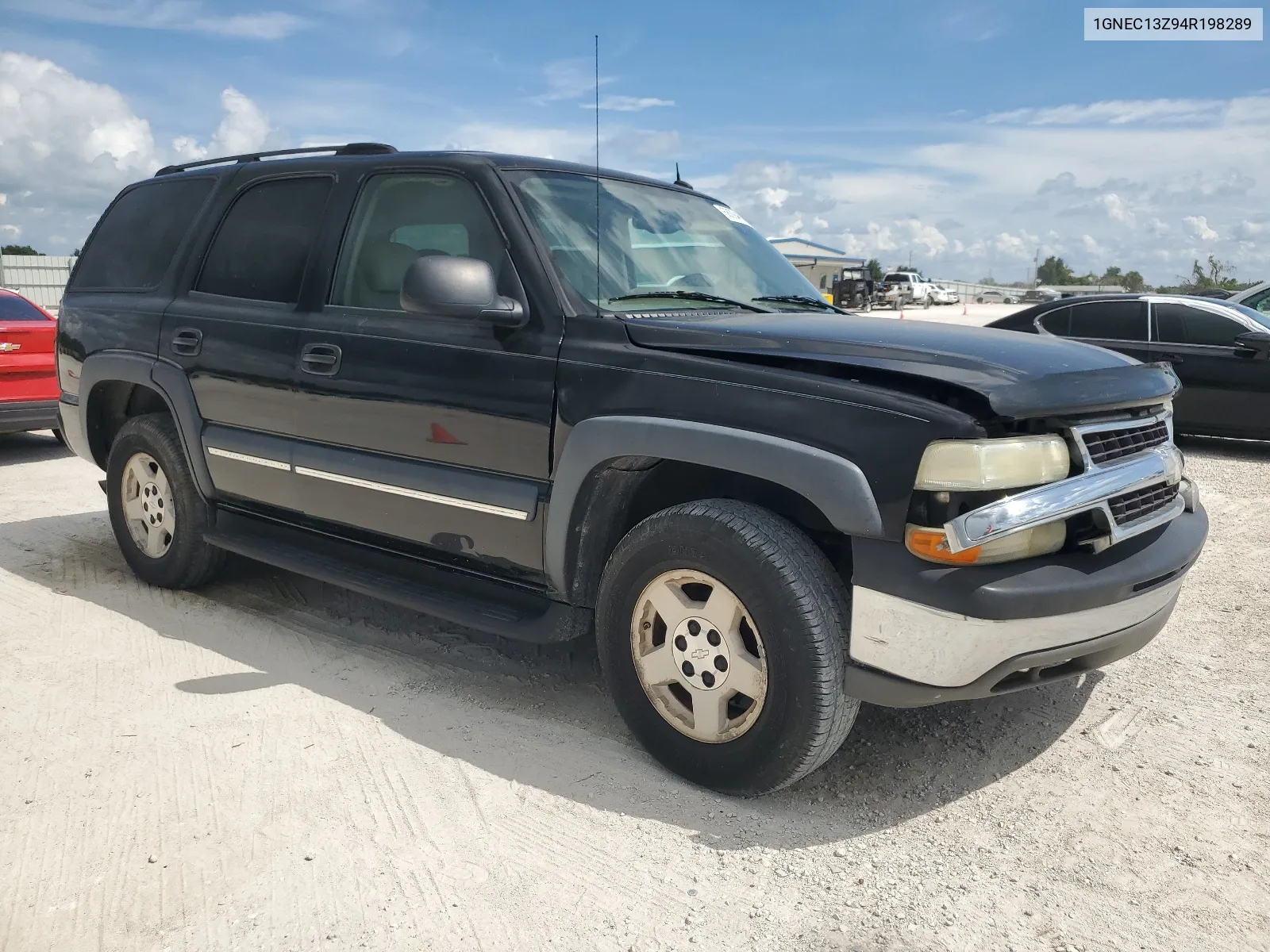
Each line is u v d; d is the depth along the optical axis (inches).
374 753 118.9
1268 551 207.8
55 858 97.3
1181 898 91.4
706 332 111.1
